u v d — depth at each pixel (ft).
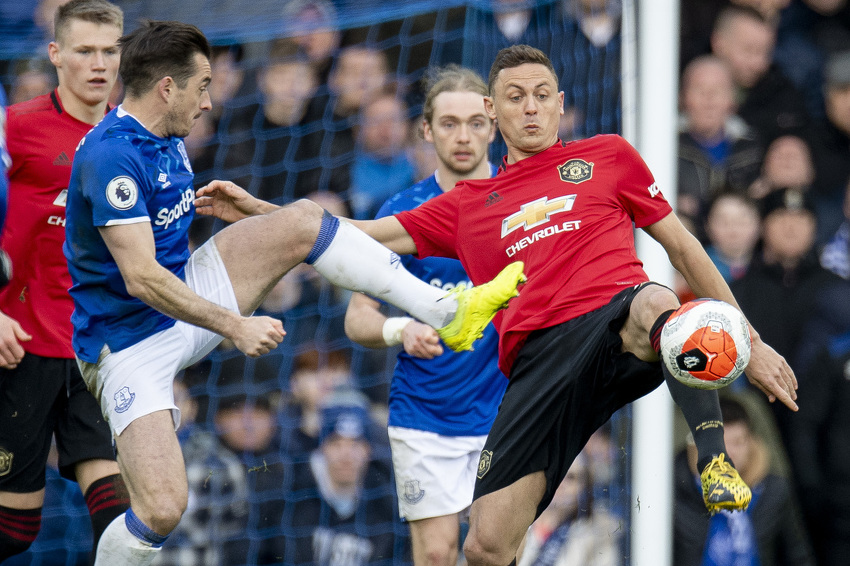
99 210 41.27
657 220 44.42
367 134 82.69
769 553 67.87
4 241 51.57
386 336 57.00
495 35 80.12
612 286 42.09
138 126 42.98
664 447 58.49
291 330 77.66
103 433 51.67
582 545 66.44
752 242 76.69
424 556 58.49
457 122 57.06
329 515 70.23
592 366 41.29
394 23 83.92
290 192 82.12
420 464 57.88
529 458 43.45
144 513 42.09
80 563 72.74
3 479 52.39
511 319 44.19
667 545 58.29
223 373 75.05
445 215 46.47
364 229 46.91
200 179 82.48
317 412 73.56
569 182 44.09
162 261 44.32
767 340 74.43
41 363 52.26
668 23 59.88
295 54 84.02
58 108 52.65
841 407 71.72
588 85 76.48
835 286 74.84
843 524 70.23
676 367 36.55
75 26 51.47
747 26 84.17
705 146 81.97
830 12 86.58
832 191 82.12
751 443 69.00
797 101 83.87
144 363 43.73
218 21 77.25
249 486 70.54
